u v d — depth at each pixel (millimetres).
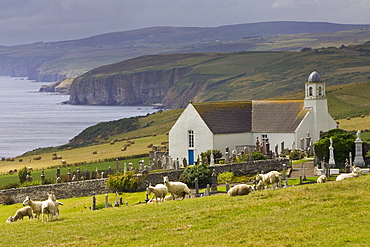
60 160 176250
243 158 114062
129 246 45250
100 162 161125
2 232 54500
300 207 52219
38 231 53812
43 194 95188
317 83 133750
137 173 102438
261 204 54844
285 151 122688
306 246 41000
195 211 55125
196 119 131500
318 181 72625
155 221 53219
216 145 129500
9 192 93062
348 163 102688
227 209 54375
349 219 47062
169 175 102125
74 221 57312
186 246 43531
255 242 42781
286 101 138000
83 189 98250
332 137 107375
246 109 139125
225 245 42719
